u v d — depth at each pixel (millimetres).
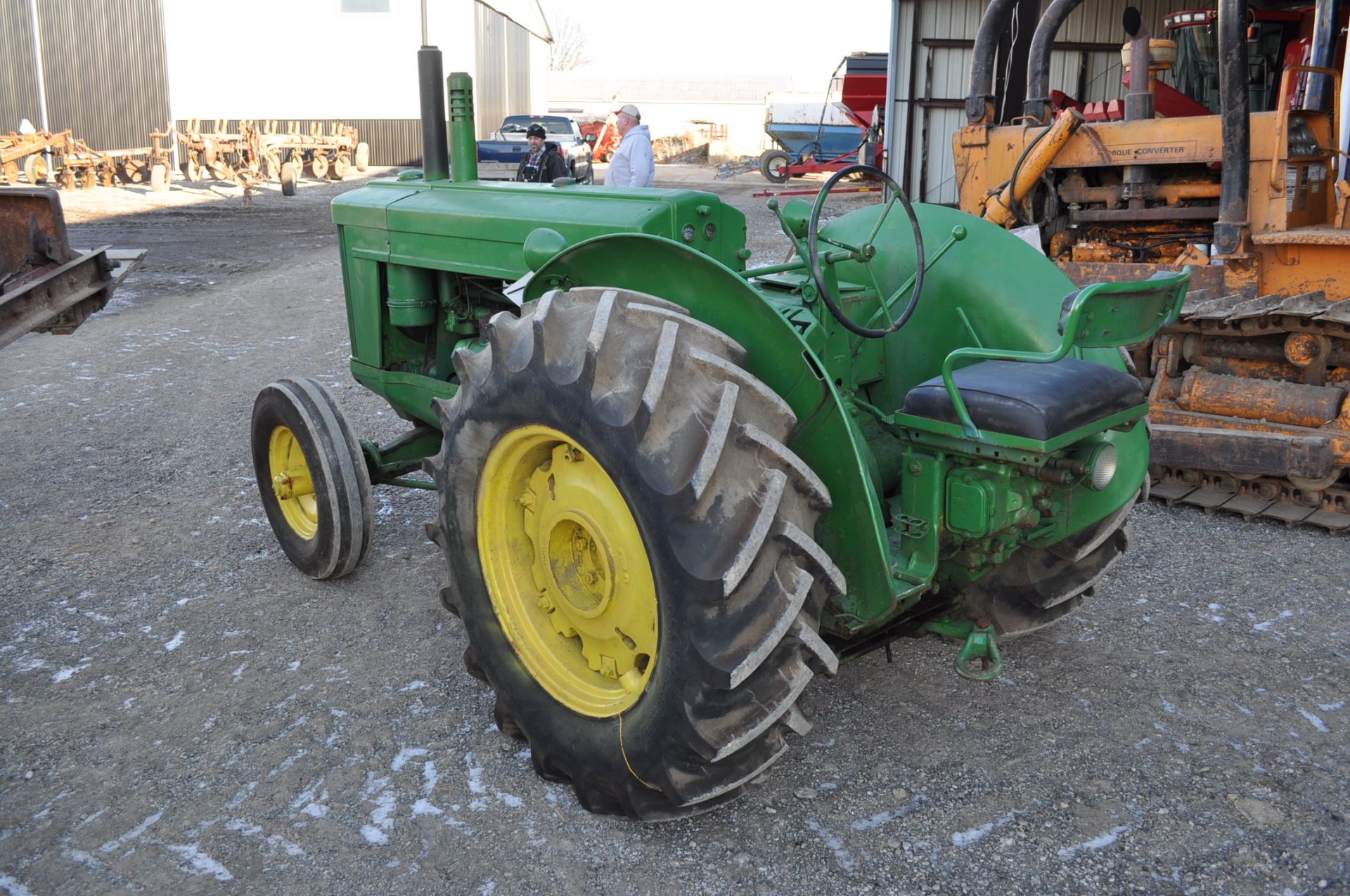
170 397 6645
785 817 2486
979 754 2748
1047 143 6121
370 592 3818
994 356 2209
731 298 2244
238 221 16516
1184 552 4148
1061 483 2416
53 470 5227
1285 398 4484
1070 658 3264
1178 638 3398
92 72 26844
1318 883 2256
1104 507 2723
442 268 3686
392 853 2375
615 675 2482
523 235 3365
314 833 2451
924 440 2404
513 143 24500
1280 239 4676
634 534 2303
